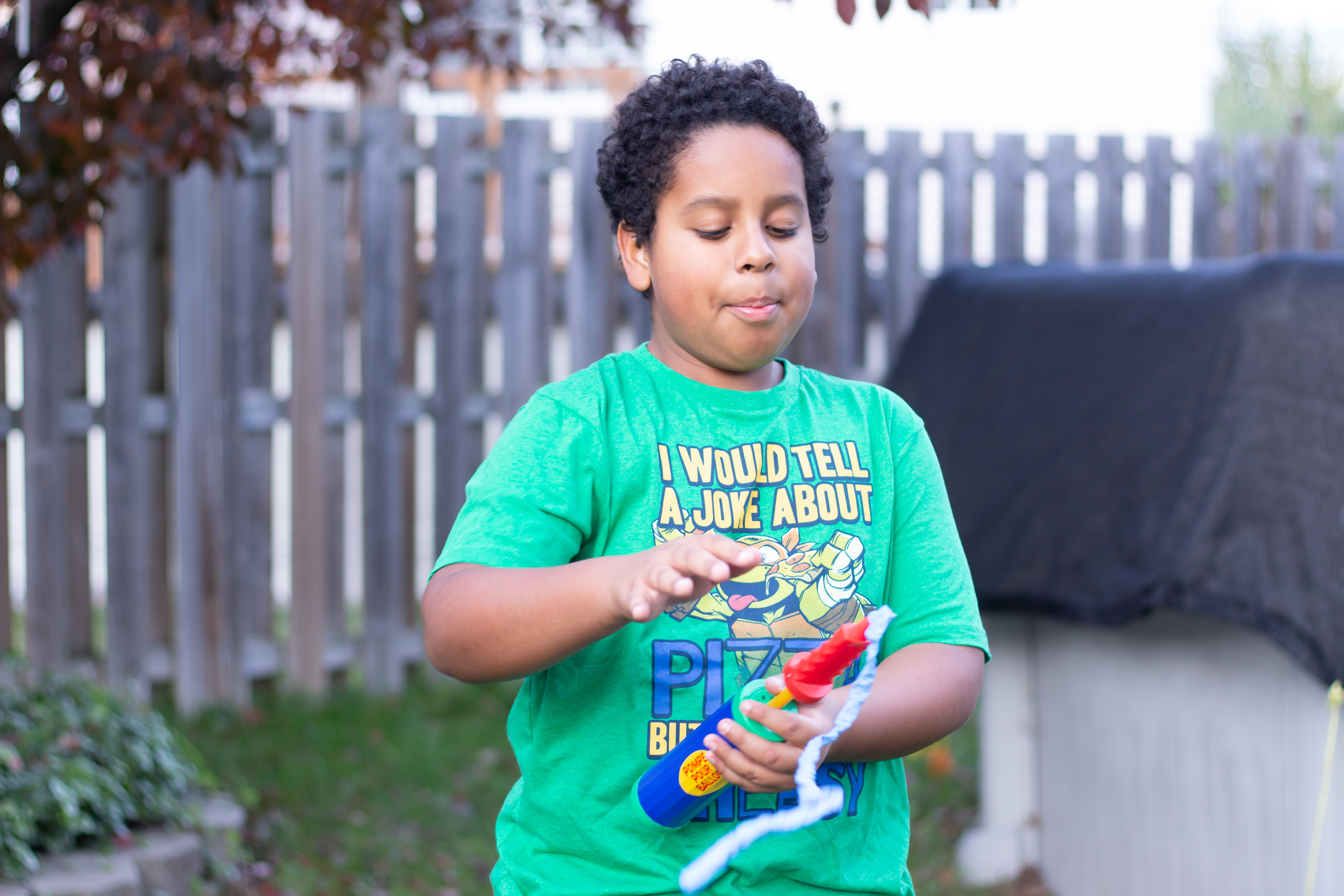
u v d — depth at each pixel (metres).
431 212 5.24
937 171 5.55
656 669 1.28
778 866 1.27
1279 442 2.57
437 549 5.16
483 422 5.25
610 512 1.32
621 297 5.34
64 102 3.27
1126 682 3.09
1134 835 3.08
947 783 4.12
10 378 4.68
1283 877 2.69
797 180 1.32
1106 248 5.72
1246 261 2.92
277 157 4.90
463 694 5.07
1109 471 2.90
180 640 4.82
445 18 4.20
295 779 4.08
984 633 1.39
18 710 3.35
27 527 4.63
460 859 3.58
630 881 1.27
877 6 2.40
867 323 5.52
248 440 4.93
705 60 1.40
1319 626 2.40
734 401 1.37
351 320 5.22
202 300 4.81
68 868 2.81
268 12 4.02
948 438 3.43
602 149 1.46
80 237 4.21
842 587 1.33
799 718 1.11
